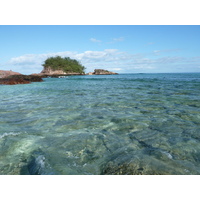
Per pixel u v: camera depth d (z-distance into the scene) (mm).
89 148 3283
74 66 85250
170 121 4766
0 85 19297
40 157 2953
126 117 5164
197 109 6023
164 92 10547
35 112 5867
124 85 17078
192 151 3117
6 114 5637
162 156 2932
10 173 2566
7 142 3520
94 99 8367
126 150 3182
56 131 4129
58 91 12383
